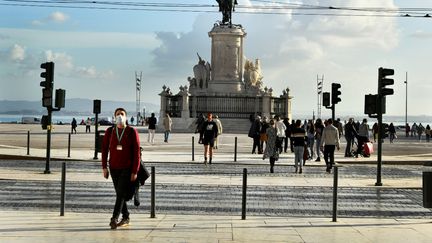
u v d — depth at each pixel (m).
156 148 37.69
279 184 20.69
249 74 67.56
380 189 19.98
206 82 67.56
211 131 27.61
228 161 29.03
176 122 62.59
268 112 62.72
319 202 16.75
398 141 59.28
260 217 13.65
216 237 10.94
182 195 17.53
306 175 23.98
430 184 12.17
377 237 11.24
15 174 22.02
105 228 11.69
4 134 54.78
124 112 11.90
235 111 63.62
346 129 33.56
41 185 19.23
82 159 28.52
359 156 34.34
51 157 28.81
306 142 29.11
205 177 22.27
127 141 11.73
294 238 11.00
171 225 12.17
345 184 21.08
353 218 13.83
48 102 22.56
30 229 11.43
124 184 11.70
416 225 12.79
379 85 21.19
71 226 11.84
